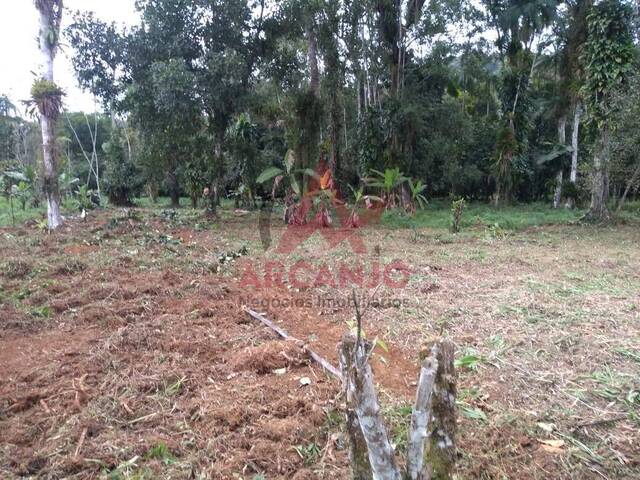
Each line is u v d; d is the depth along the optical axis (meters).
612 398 2.68
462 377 2.95
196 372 3.02
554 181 16.48
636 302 4.39
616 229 10.30
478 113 21.02
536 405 2.62
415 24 12.78
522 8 14.81
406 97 13.38
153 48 10.31
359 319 1.41
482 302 4.44
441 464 1.55
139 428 2.43
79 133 25.92
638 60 10.42
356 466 1.63
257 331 3.77
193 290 4.95
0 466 2.15
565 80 15.09
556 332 3.63
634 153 10.80
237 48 10.97
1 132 21.56
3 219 11.78
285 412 2.56
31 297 4.63
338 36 11.90
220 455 2.20
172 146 11.37
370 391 1.40
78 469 2.12
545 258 6.67
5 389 2.85
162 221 11.12
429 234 9.37
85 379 2.95
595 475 2.05
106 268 5.79
